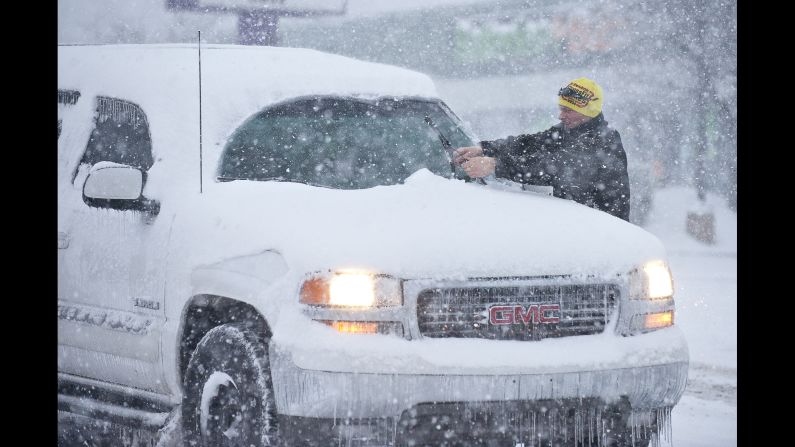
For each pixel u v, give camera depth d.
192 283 17.30
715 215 85.69
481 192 18.30
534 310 15.80
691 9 88.94
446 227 16.31
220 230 17.23
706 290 52.16
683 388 16.45
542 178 19.48
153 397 18.61
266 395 15.59
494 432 15.25
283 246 15.97
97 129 21.09
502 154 19.86
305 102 20.62
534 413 15.38
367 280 15.24
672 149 91.38
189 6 61.34
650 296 16.55
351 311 15.14
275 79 20.88
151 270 18.28
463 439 15.21
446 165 20.81
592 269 16.14
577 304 16.11
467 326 15.53
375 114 21.00
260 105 20.20
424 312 15.39
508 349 15.34
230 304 17.23
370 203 17.12
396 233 15.95
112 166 18.12
